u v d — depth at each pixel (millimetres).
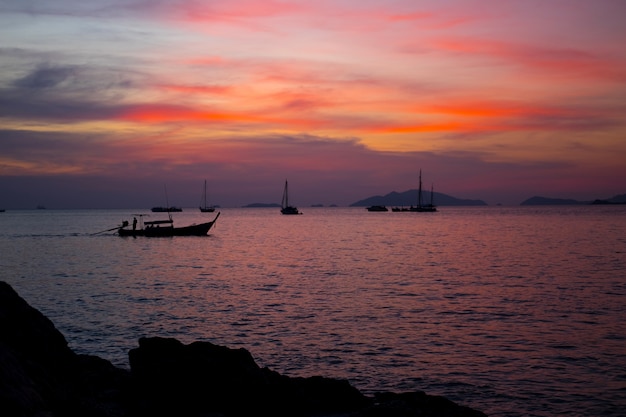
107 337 27453
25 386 9484
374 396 17906
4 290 14195
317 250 82875
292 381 16359
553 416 18000
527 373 21938
